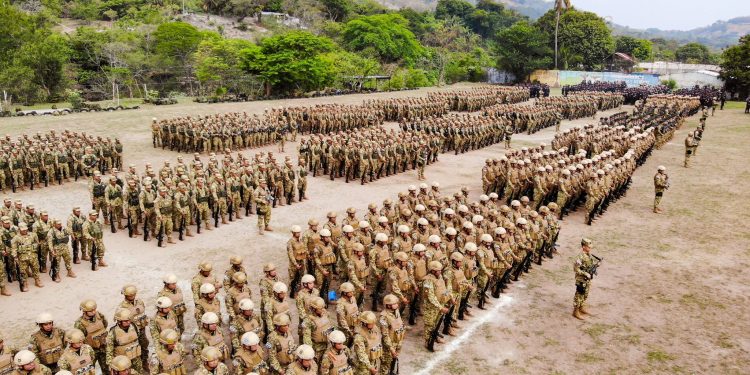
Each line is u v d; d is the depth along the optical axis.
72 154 28.56
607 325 14.79
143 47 80.50
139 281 16.84
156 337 10.98
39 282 16.34
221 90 70.56
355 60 82.38
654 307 15.86
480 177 31.17
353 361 10.86
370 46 96.19
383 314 11.66
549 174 24.56
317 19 115.44
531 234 18.30
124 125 44.34
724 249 20.56
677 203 26.55
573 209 25.14
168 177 22.75
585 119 54.12
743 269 18.69
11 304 15.27
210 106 56.59
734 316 15.38
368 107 47.50
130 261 18.44
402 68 98.31
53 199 25.17
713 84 89.94
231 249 19.67
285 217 23.52
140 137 40.25
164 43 77.56
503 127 41.75
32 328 13.97
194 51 78.69
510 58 99.56
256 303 15.23
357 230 16.77
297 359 9.66
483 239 15.49
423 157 30.17
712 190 28.83
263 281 12.88
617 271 18.45
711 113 57.97
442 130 37.91
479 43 141.88
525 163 25.45
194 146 34.88
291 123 40.62
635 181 30.73
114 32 81.94
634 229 22.77
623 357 13.23
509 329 14.48
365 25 97.31
